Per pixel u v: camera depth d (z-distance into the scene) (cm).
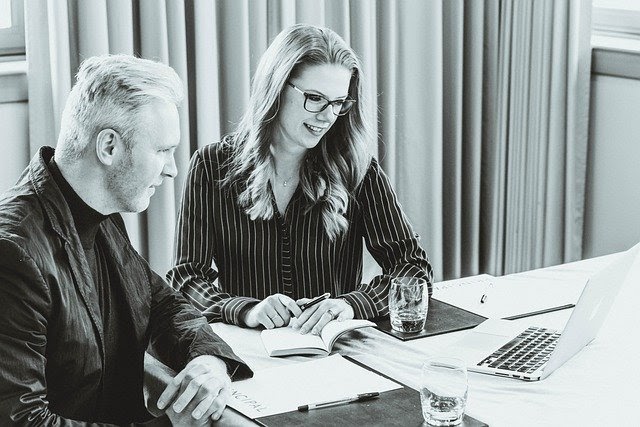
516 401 174
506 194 412
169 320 203
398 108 403
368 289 237
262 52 360
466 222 423
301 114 234
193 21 348
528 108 397
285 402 171
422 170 407
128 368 193
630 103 377
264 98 238
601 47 386
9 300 160
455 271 422
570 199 394
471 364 192
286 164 245
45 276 166
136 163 173
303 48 232
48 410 163
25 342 161
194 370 177
